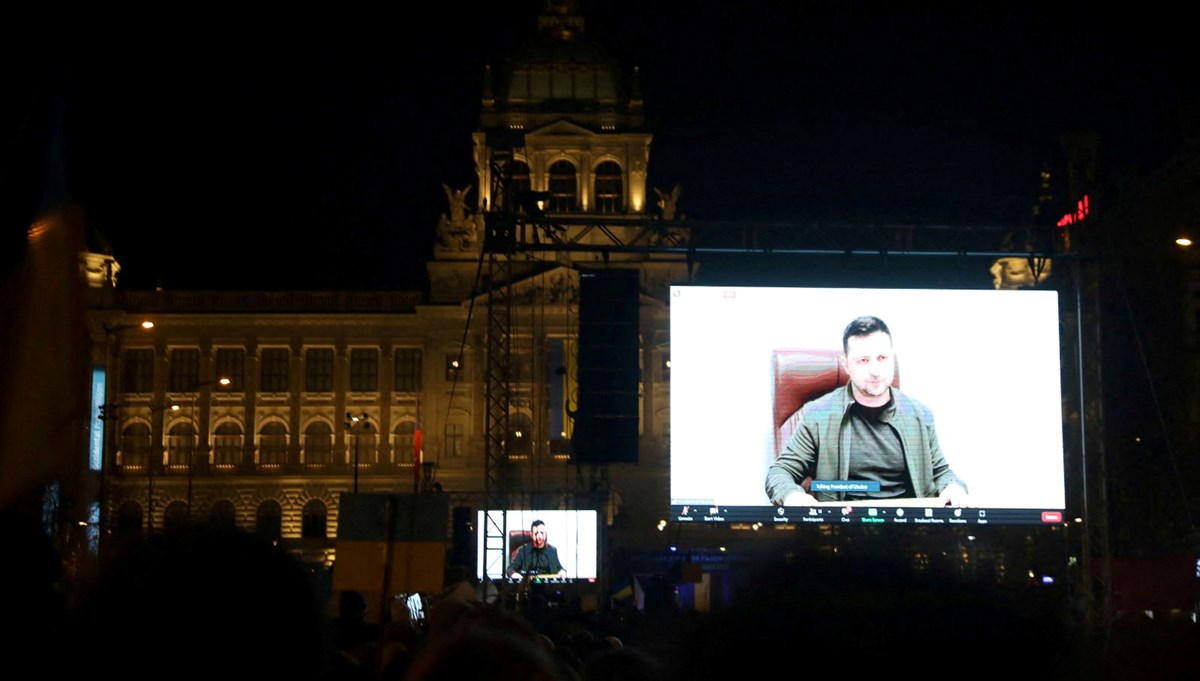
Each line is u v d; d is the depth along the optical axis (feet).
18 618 15.89
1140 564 102.73
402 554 50.29
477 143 353.51
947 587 9.41
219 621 11.94
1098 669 10.37
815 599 9.22
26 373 24.93
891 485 164.45
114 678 11.80
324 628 12.69
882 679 8.87
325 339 362.74
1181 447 202.69
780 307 166.50
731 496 165.07
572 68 360.28
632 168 355.15
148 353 362.33
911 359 165.48
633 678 27.71
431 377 356.59
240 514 357.20
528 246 149.18
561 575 224.74
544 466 343.87
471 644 14.70
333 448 359.87
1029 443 164.55
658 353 350.43
